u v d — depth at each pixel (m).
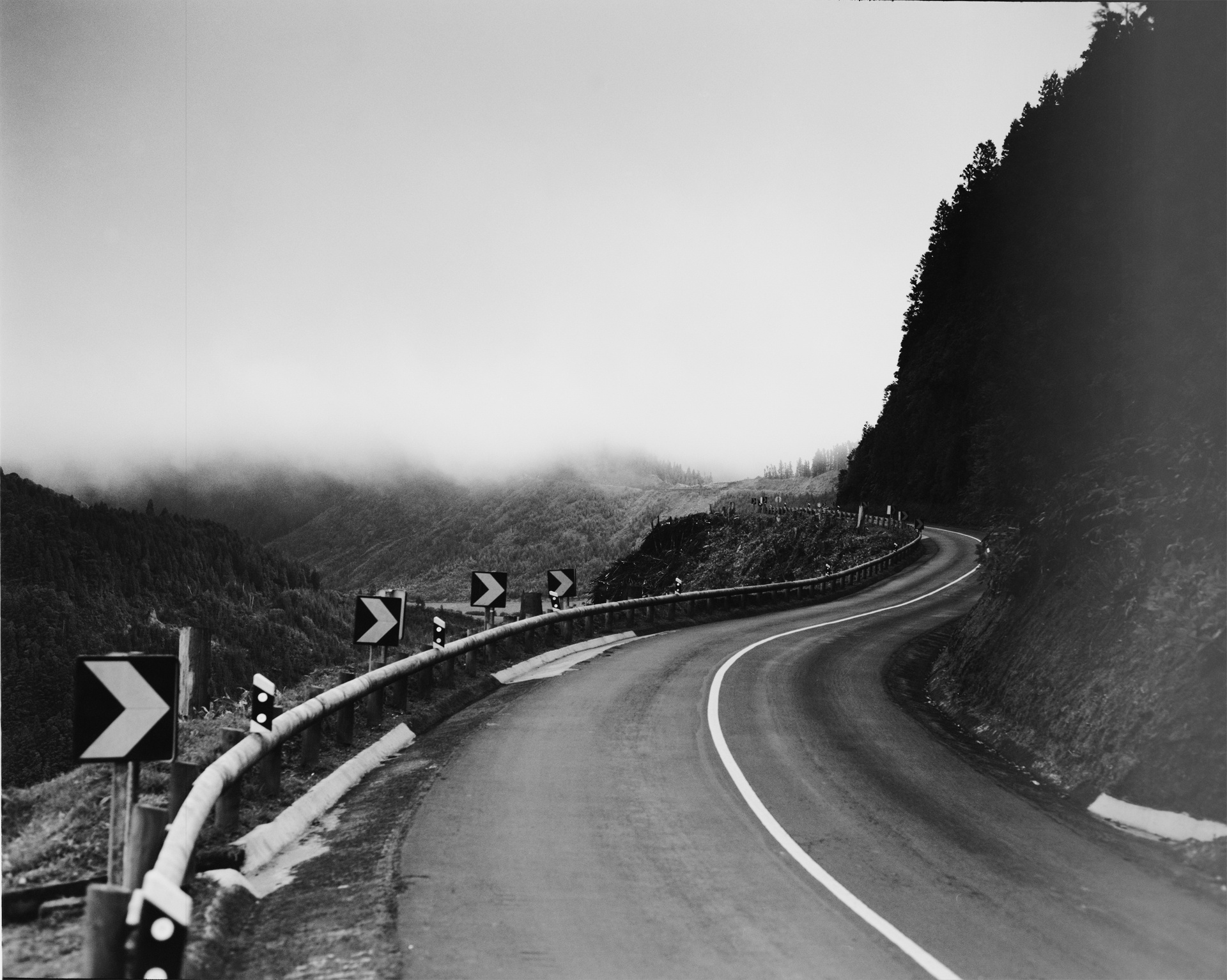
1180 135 21.64
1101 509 13.59
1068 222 49.84
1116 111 38.81
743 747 11.94
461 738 12.30
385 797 9.46
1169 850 8.33
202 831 7.64
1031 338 44.78
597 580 89.12
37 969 5.05
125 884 5.49
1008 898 6.97
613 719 13.52
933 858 7.91
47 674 42.62
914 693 17.11
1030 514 16.14
